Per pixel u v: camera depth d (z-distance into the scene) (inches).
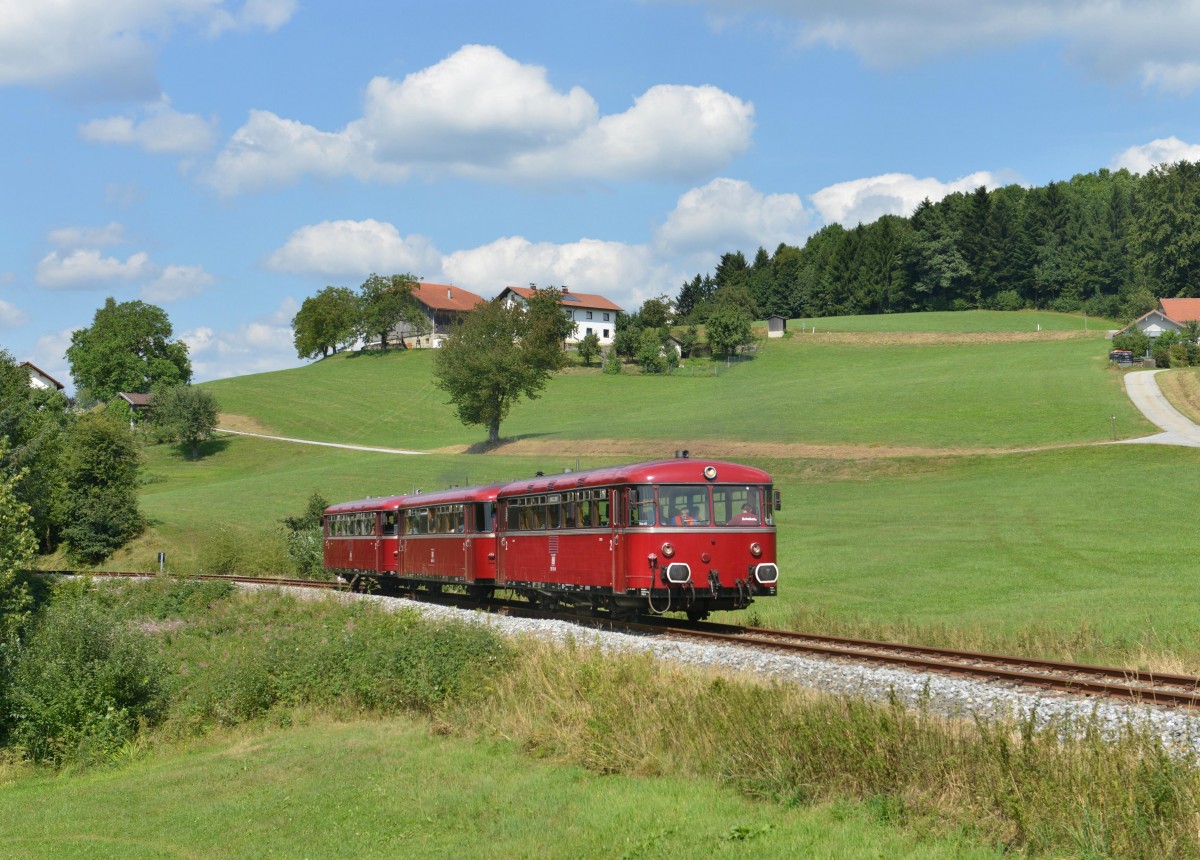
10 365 2625.5
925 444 2997.0
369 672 783.7
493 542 1202.6
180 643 1195.3
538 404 4766.2
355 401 5315.0
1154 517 1861.5
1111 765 371.9
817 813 393.1
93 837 496.7
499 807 452.4
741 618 1152.8
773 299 7815.0
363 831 442.3
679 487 909.2
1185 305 5255.9
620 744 507.5
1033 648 818.8
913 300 7421.3
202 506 2989.7
